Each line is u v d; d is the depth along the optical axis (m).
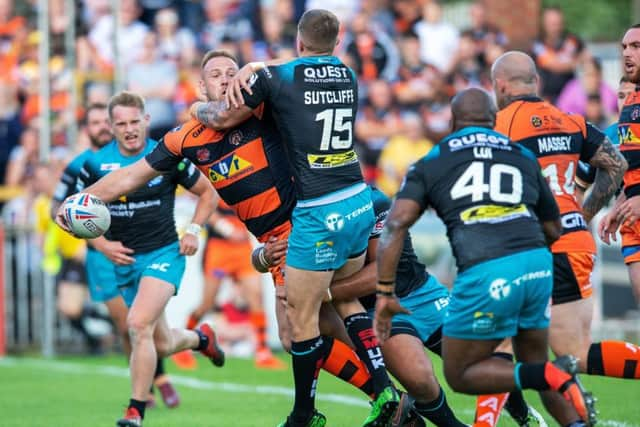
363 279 23.69
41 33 53.69
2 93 64.25
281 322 25.17
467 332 19.47
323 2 65.62
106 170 30.73
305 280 22.81
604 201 23.92
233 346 50.84
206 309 45.09
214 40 64.94
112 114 30.22
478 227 19.38
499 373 19.45
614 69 67.19
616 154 23.48
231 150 23.38
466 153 19.72
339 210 22.64
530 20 65.12
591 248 23.64
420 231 49.12
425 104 63.22
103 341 52.31
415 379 22.62
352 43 63.81
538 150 23.22
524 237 19.41
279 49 63.16
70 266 50.78
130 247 29.70
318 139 22.55
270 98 22.58
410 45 64.69
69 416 32.12
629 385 36.41
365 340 23.80
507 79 23.73
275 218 23.70
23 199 60.69
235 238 44.94
